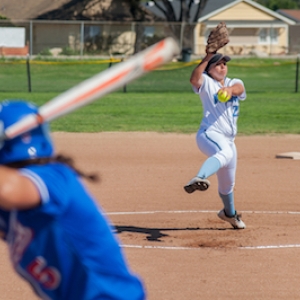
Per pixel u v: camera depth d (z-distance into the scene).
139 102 63.66
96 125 49.31
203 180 20.03
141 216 25.16
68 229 8.23
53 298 8.60
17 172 7.84
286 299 16.53
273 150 40.16
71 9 146.62
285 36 173.38
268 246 21.16
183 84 83.56
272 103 63.66
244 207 26.80
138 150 39.59
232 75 97.31
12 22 133.62
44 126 8.39
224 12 170.62
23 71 97.81
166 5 146.12
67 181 8.27
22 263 8.52
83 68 101.75
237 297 16.64
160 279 17.89
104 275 8.51
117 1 149.00
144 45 139.62
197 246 21.19
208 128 21.77
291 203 27.53
